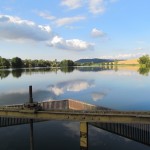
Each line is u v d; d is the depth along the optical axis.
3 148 42.31
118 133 45.22
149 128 40.59
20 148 41.81
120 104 83.88
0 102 86.12
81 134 31.34
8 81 160.25
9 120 48.72
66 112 31.83
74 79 172.12
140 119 29.27
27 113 33.41
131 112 30.62
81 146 31.52
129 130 43.31
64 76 199.38
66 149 41.75
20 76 197.38
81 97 98.50
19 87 129.12
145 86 127.38
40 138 46.41
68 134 48.50
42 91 115.06
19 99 93.00
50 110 33.16
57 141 44.97
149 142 40.56
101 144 41.75
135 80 155.12
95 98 96.00
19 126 53.03
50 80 166.38
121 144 41.69
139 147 40.41
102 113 30.66
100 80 162.00
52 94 106.12
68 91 115.44
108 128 47.00
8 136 47.41
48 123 55.19
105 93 107.88
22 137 46.81
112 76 188.38
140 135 41.81
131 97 96.88
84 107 59.62
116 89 119.62
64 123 55.16
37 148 42.31
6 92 111.69
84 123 31.06
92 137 45.09
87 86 133.00
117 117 29.89
